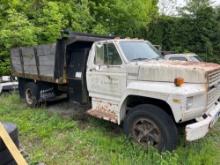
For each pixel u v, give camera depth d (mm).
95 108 5660
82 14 12891
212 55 16312
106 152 4531
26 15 11648
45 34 10938
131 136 4684
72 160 4281
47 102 8156
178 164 4031
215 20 16406
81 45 6289
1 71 11484
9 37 10172
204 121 4172
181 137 4672
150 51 5613
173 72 4312
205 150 4469
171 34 16844
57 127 5766
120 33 15234
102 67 5316
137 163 4039
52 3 11641
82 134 5305
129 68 4812
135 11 14922
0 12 11602
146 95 4449
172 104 4082
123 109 5008
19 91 8781
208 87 4207
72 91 6406
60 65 6445
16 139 3070
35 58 7387
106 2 14570
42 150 4641
